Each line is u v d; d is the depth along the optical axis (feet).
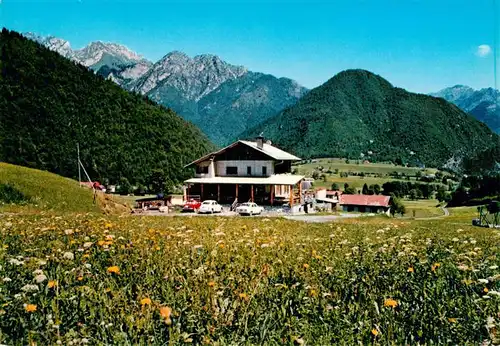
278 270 27.50
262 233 53.57
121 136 604.49
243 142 209.15
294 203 203.21
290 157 233.76
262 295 21.91
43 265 26.13
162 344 16.83
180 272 26.40
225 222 82.23
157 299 20.95
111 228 52.31
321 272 26.99
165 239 41.81
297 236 54.44
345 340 17.92
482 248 40.32
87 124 610.24
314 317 19.90
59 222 61.62
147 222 75.92
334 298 22.25
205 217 105.60
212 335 17.72
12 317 18.03
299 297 21.44
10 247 34.76
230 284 23.75
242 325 18.43
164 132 648.38
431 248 36.50
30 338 16.37
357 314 20.04
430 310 20.30
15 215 84.12
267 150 223.71
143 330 17.62
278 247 38.24
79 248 31.83
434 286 23.12
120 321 18.33
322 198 277.85
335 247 39.37
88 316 18.71
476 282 23.67
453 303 20.74
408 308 20.72
